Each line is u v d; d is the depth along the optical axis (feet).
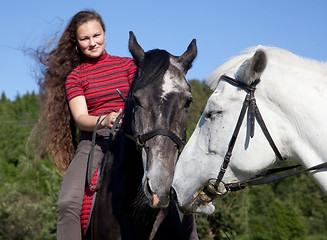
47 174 92.22
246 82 9.34
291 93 9.21
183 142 10.05
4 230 78.69
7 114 216.74
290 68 9.42
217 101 9.53
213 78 10.00
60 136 12.89
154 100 9.79
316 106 9.09
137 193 10.57
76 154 12.16
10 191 87.04
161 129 9.61
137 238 10.62
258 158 9.32
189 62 10.74
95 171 11.72
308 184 108.88
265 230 93.71
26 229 79.15
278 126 9.34
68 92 12.13
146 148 9.71
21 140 163.22
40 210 80.64
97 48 12.30
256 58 8.89
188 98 10.02
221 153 9.47
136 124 9.94
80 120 11.62
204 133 9.73
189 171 9.85
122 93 12.19
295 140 9.28
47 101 13.37
